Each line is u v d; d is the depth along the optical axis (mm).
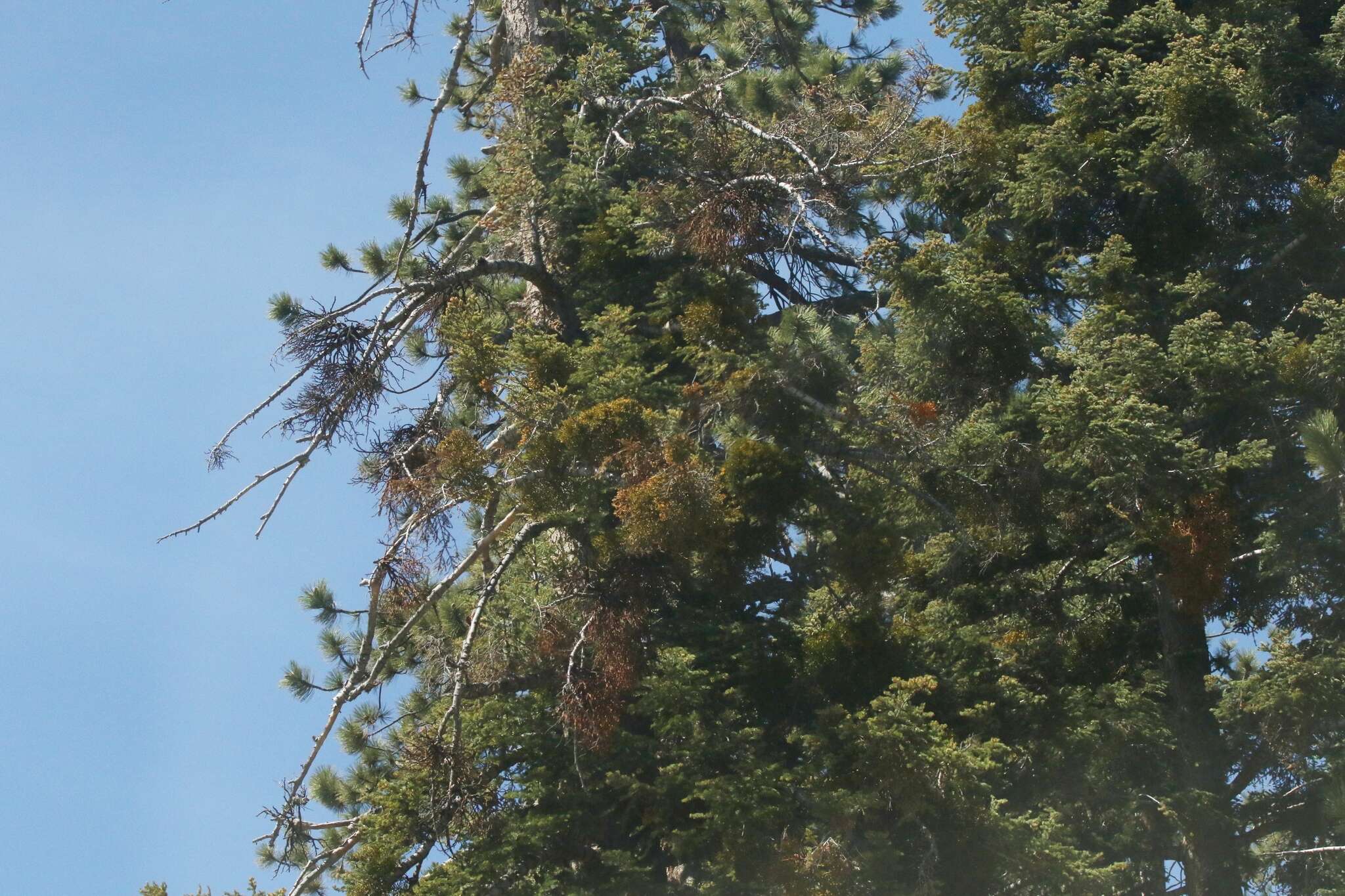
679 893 14109
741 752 14328
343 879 14508
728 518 14312
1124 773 15578
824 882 12617
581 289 18031
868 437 15461
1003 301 15883
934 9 19594
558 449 13984
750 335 16484
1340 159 16844
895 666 15594
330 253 22016
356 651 19234
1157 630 17375
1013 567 17438
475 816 14391
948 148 17312
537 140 18312
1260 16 18891
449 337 14164
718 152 16797
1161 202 17375
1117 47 18703
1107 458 14703
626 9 22453
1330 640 15562
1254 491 15898
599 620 14281
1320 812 14984
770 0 23000
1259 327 17141
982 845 12930
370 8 15445
